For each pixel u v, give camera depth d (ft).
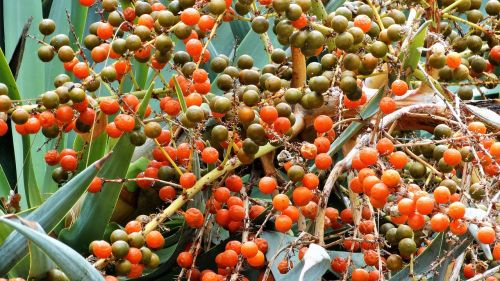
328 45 2.47
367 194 2.18
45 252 1.84
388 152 2.25
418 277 2.26
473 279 2.10
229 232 2.54
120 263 2.22
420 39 2.28
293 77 2.68
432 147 2.53
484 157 2.30
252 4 2.61
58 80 2.45
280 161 2.32
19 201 2.55
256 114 2.40
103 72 2.40
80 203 2.57
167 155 2.39
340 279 2.41
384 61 2.38
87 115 2.44
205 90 2.42
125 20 2.54
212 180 2.42
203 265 2.52
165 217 2.35
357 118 2.37
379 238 2.25
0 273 2.04
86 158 2.60
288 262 2.30
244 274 2.53
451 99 2.50
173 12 2.52
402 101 2.64
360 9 2.53
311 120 2.69
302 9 2.32
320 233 2.34
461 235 2.27
